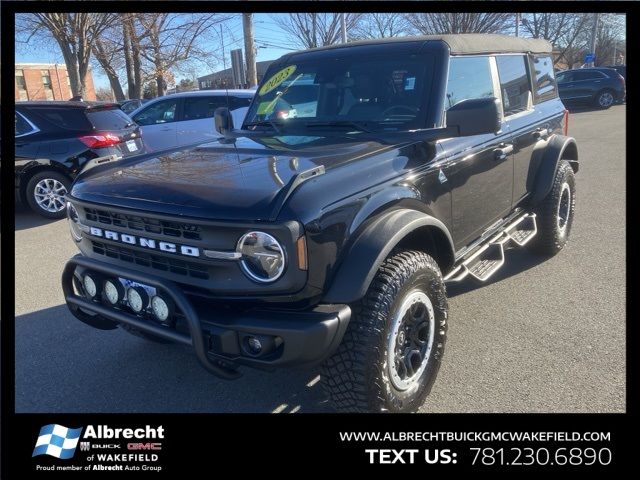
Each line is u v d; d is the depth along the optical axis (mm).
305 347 2406
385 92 3684
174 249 2619
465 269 3711
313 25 20844
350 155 2967
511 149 4242
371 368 2682
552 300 4488
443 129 3250
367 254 2617
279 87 4137
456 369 3541
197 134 10648
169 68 21438
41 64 43938
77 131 8242
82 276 3027
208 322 2527
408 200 3000
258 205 2441
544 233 5203
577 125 17750
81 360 3928
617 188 8320
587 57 37750
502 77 4391
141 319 2768
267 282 2443
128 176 3055
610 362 3543
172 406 3357
